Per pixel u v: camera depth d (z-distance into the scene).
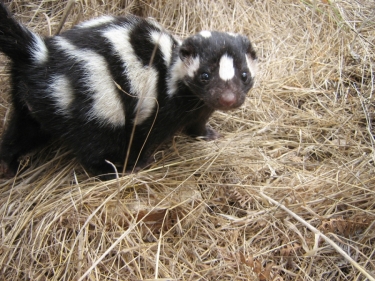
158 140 0.37
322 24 0.49
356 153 0.38
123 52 0.33
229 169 0.36
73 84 0.32
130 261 0.29
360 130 0.40
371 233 0.32
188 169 0.36
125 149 0.36
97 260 0.29
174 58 0.35
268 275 0.29
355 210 0.33
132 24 0.35
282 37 0.49
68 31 0.34
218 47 0.33
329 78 0.45
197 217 0.32
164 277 0.29
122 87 0.33
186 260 0.30
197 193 0.34
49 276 0.29
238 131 0.41
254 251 0.31
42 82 0.32
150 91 0.34
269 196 0.34
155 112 0.35
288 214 0.32
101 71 0.32
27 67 0.32
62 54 0.32
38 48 0.32
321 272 0.31
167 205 0.33
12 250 0.30
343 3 0.51
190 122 0.38
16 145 0.35
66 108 0.32
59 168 0.36
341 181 0.35
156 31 0.35
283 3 0.51
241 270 0.30
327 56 0.46
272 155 0.38
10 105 0.37
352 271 0.30
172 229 0.32
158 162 0.37
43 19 0.45
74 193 0.33
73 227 0.31
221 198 0.34
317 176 0.36
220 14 0.48
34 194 0.34
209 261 0.31
